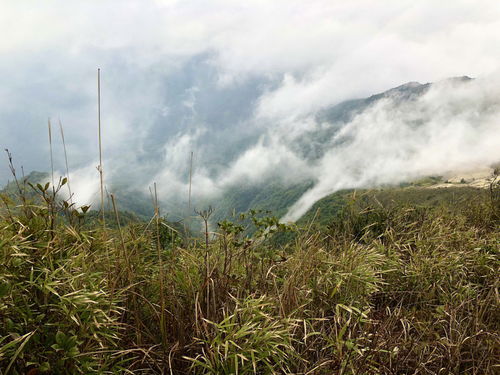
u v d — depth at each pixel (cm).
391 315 296
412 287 376
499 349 278
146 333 236
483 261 407
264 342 217
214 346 213
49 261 204
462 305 318
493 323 313
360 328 262
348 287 316
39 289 195
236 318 233
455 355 259
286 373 223
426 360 265
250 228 343
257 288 296
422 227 480
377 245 427
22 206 218
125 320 243
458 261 410
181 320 234
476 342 278
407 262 415
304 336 244
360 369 227
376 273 360
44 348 182
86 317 189
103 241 247
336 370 229
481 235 506
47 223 223
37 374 176
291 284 279
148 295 265
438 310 315
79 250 232
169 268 280
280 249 366
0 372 170
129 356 228
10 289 180
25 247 195
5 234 199
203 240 321
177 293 268
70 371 178
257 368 219
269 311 253
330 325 278
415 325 303
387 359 248
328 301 306
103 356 197
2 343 181
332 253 382
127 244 272
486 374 245
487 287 370
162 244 333
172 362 221
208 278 249
